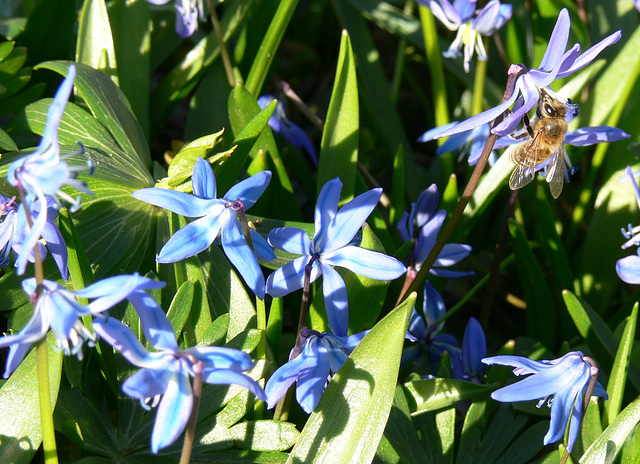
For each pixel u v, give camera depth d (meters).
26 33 0.44
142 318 0.33
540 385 0.35
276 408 0.37
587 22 0.56
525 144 0.39
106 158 0.40
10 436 0.35
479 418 0.39
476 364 0.40
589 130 0.39
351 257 0.36
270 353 0.38
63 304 0.32
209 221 0.35
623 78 0.47
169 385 0.32
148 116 0.44
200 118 0.45
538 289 0.44
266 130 0.42
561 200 0.53
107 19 0.43
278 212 0.43
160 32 0.50
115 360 0.37
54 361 0.35
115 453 0.36
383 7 0.54
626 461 0.37
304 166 0.46
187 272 0.38
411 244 0.41
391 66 0.68
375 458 0.37
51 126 0.31
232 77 0.45
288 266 0.36
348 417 0.35
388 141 0.52
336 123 0.42
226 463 0.36
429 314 0.41
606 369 0.42
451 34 0.65
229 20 0.46
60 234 0.36
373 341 0.35
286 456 0.36
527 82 0.36
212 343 0.37
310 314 0.39
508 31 0.52
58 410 0.36
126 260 0.39
